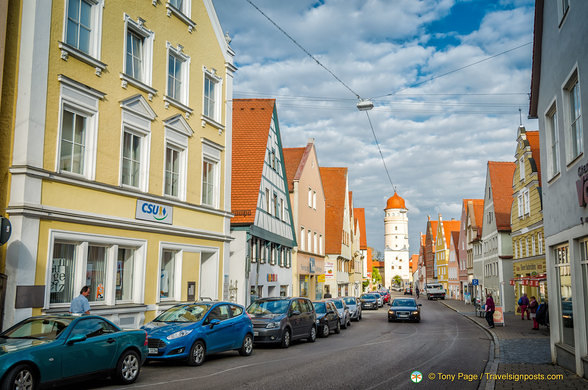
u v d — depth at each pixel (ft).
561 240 38.17
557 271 41.27
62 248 42.39
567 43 35.45
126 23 50.08
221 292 65.67
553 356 41.65
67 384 29.60
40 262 39.34
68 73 42.75
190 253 59.41
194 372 36.60
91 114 45.62
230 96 69.82
